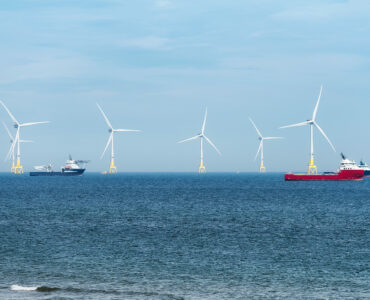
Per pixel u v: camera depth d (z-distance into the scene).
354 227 84.06
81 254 58.59
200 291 43.31
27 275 48.41
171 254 58.84
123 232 76.88
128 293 42.50
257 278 47.72
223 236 72.88
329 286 45.03
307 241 68.56
